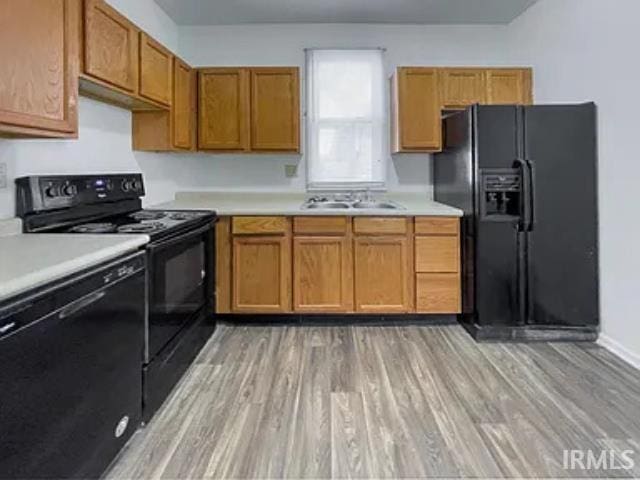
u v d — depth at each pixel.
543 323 3.55
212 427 2.35
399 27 4.55
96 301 1.77
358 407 2.54
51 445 1.48
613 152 3.30
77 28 2.22
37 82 1.82
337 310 3.88
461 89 4.25
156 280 2.43
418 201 4.49
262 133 4.24
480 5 4.11
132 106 3.44
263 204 4.38
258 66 4.46
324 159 4.57
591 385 2.79
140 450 2.14
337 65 4.53
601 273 3.48
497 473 1.97
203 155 4.56
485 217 3.52
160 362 2.49
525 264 3.53
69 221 2.66
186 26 4.53
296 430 2.32
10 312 1.28
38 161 2.54
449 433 2.28
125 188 3.34
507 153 3.51
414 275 3.85
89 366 1.72
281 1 3.96
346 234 3.85
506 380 2.87
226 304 3.91
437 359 3.21
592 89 3.49
